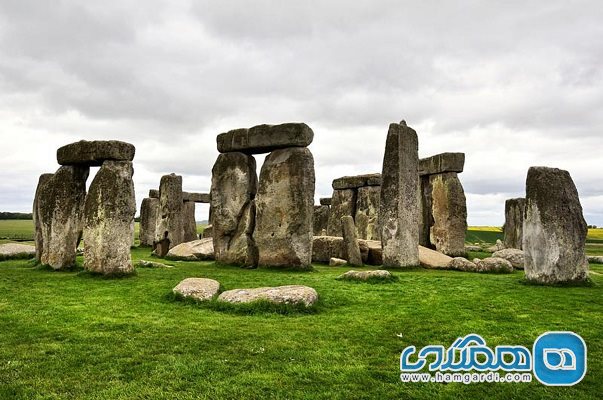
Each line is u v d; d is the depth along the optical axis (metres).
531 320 8.79
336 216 29.19
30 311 9.42
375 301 10.58
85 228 13.96
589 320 8.72
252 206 18.34
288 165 17.16
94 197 13.88
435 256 19.19
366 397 5.64
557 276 12.42
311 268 16.75
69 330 8.12
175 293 10.51
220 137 19.09
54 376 6.14
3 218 95.31
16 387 5.79
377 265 19.58
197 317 9.02
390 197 17.42
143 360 6.73
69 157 14.98
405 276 14.41
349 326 8.47
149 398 5.54
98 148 14.07
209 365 6.54
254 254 17.97
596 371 6.44
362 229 27.28
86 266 13.86
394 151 17.44
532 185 12.99
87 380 6.02
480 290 11.78
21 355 6.87
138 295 11.02
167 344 7.39
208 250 22.53
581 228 12.66
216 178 19.05
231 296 9.88
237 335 7.84
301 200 16.86
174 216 24.84
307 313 9.40
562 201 12.64
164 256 23.69
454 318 9.04
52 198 15.61
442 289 11.96
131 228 14.08
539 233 12.73
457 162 23.75
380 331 8.17
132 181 14.22
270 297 9.61
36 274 14.32
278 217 17.16
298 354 7.00
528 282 12.87
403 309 9.80
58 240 15.40
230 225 18.48
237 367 6.50
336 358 6.88
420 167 25.38
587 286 12.29
